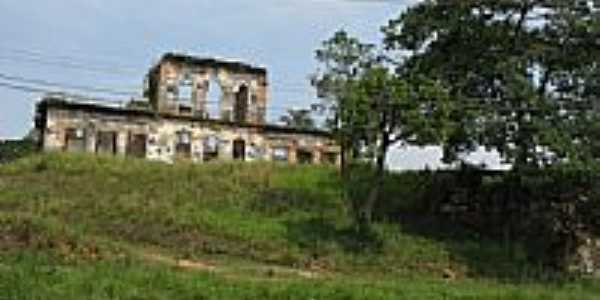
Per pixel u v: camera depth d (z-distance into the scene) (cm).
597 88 5050
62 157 6112
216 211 5056
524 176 4906
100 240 4003
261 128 8006
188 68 7900
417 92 4812
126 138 7594
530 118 4894
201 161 6488
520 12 5169
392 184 5653
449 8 5256
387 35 5369
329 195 5450
